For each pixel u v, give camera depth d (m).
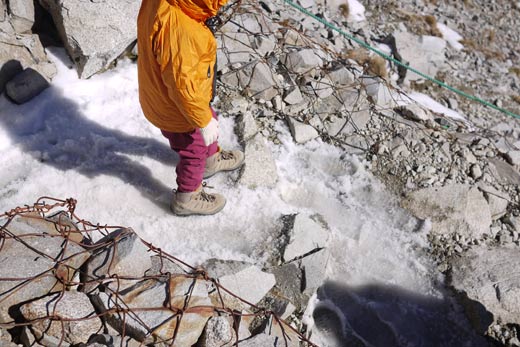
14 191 3.84
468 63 7.28
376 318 3.87
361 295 3.96
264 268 3.79
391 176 4.77
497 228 4.58
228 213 4.08
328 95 5.12
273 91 4.96
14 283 2.64
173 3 2.62
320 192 4.51
